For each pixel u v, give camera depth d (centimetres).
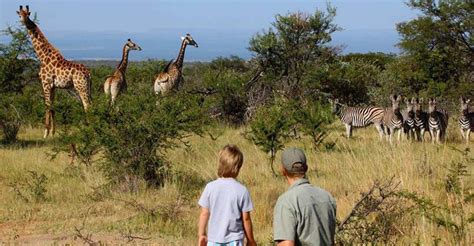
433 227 866
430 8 3019
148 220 1058
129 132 1365
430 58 3000
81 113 1505
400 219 878
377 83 3131
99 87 2988
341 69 2909
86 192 1308
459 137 2222
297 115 1786
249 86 2800
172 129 1390
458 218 898
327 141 1961
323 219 546
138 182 1329
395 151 1375
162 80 2594
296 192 547
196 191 1269
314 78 2817
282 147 1506
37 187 1266
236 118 2683
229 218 635
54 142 1988
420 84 3081
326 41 2908
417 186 1088
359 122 2139
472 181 1210
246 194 644
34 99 2391
